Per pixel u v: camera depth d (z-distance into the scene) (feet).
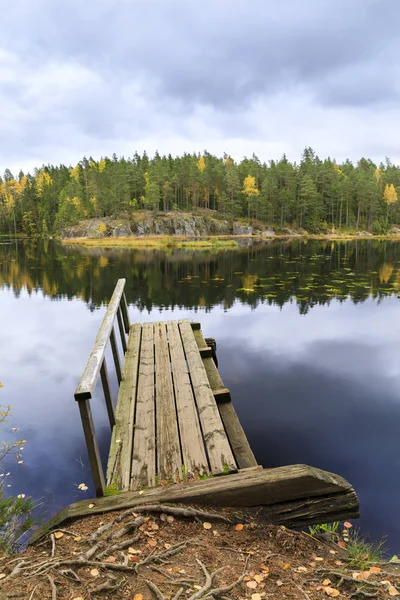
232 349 28.76
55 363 27.25
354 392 21.30
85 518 7.88
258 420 18.40
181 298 48.57
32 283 63.31
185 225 237.66
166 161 308.60
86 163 353.72
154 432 11.38
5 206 317.01
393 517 12.11
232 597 5.88
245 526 7.79
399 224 304.09
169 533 7.38
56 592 5.70
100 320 39.27
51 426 18.37
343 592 6.28
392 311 39.81
